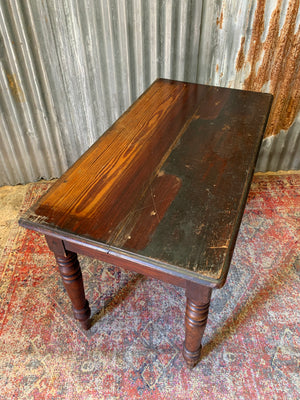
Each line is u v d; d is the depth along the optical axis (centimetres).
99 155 149
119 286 195
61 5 198
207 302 118
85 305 164
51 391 153
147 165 142
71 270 143
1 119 234
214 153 148
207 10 203
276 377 155
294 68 224
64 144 260
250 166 141
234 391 151
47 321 179
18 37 206
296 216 232
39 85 227
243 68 227
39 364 162
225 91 197
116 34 211
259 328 173
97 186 132
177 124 168
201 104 184
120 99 241
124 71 227
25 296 190
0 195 259
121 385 154
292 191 253
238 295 187
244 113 176
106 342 170
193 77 233
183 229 113
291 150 262
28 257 211
